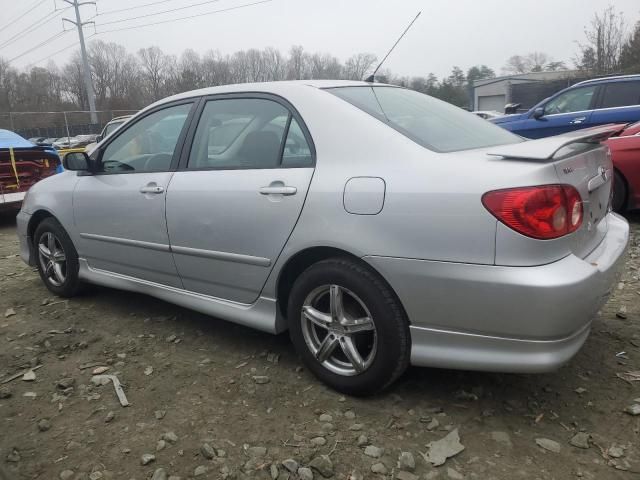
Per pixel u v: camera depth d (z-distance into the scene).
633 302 3.88
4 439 2.63
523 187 2.24
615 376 2.93
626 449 2.36
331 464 2.33
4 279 5.32
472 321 2.39
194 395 2.95
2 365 3.40
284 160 2.97
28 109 54.66
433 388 2.89
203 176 3.31
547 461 2.31
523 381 2.93
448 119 3.16
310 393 2.91
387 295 2.60
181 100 3.64
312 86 3.09
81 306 4.40
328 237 2.69
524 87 29.83
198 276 3.41
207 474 2.32
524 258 2.25
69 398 2.97
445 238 2.37
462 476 2.25
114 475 2.34
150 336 3.74
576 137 2.50
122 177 3.85
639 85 8.14
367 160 2.66
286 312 3.14
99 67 63.25
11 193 8.35
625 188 6.10
